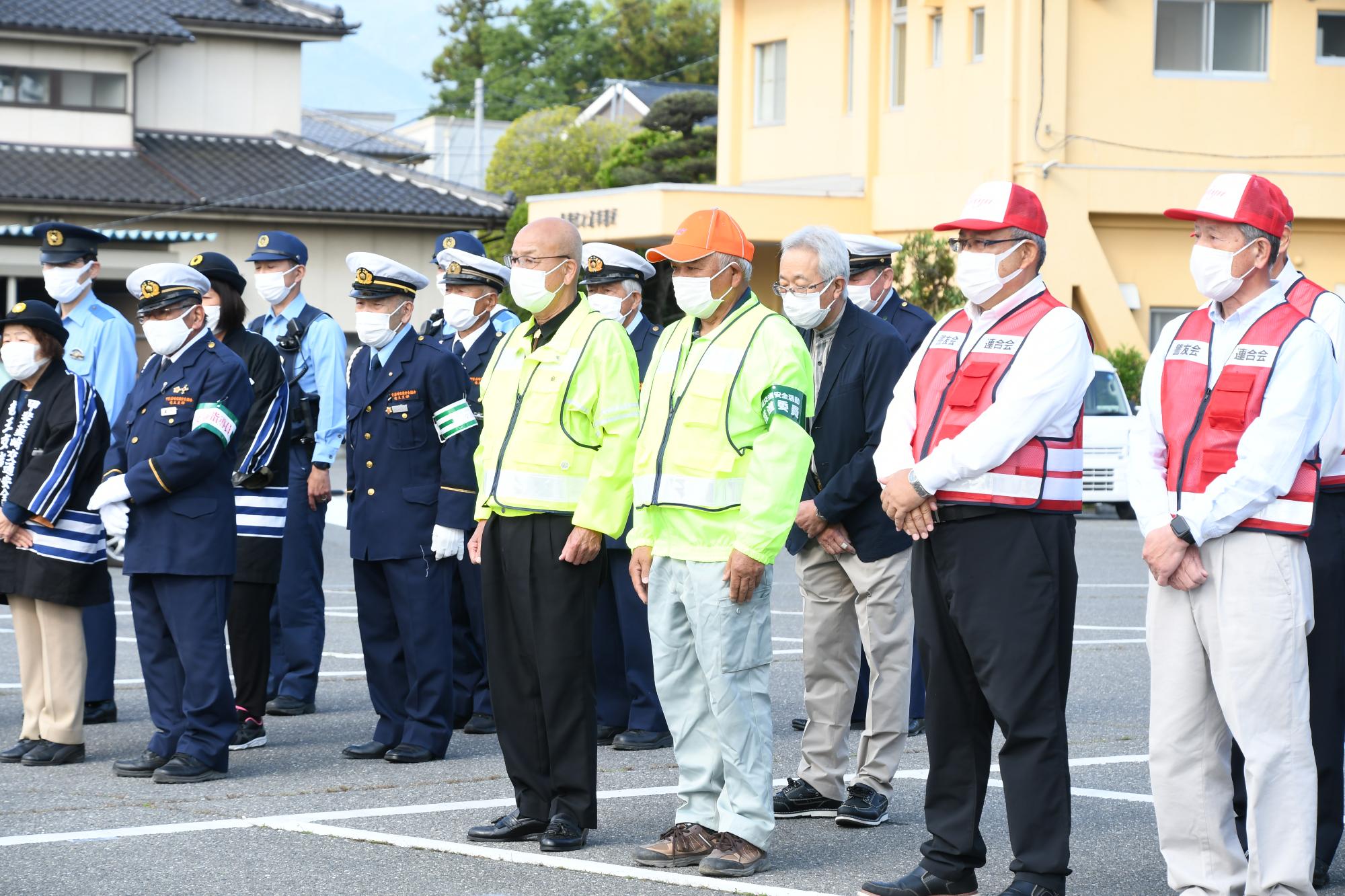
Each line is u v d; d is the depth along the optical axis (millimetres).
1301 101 30484
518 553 7027
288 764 8883
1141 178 30000
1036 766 6000
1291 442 5785
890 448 6348
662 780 8492
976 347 6176
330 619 14328
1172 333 6242
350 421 9133
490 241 41500
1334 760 6582
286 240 10664
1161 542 5949
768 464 6500
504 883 6508
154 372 8703
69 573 8742
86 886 6465
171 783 8336
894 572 7434
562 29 85562
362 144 56406
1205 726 6059
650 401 6902
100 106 35719
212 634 8484
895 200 32625
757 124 36969
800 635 13445
